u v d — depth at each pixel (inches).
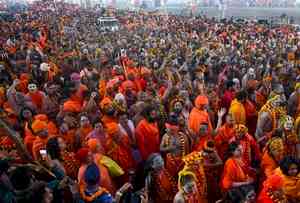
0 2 3412.9
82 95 342.6
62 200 179.8
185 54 620.7
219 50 666.2
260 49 679.1
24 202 153.6
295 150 251.4
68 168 232.2
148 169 221.6
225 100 351.9
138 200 191.3
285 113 303.9
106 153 251.6
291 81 444.5
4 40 832.9
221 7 2615.7
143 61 527.5
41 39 804.6
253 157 251.9
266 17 2053.4
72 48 685.3
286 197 210.8
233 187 212.1
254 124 329.4
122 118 275.4
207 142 244.1
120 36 900.0
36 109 340.8
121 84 380.2
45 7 2277.3
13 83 374.3
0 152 219.3
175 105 304.0
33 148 241.4
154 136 275.0
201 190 211.5
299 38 857.5
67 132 265.9
